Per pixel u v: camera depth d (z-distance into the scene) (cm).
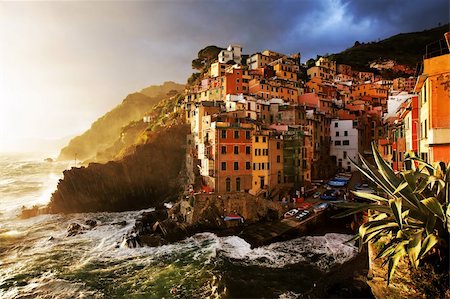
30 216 6369
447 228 1296
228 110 6712
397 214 1316
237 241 4262
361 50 17012
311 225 4553
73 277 3359
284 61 10256
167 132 7806
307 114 7181
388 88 10262
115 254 4016
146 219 5381
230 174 5288
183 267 3553
